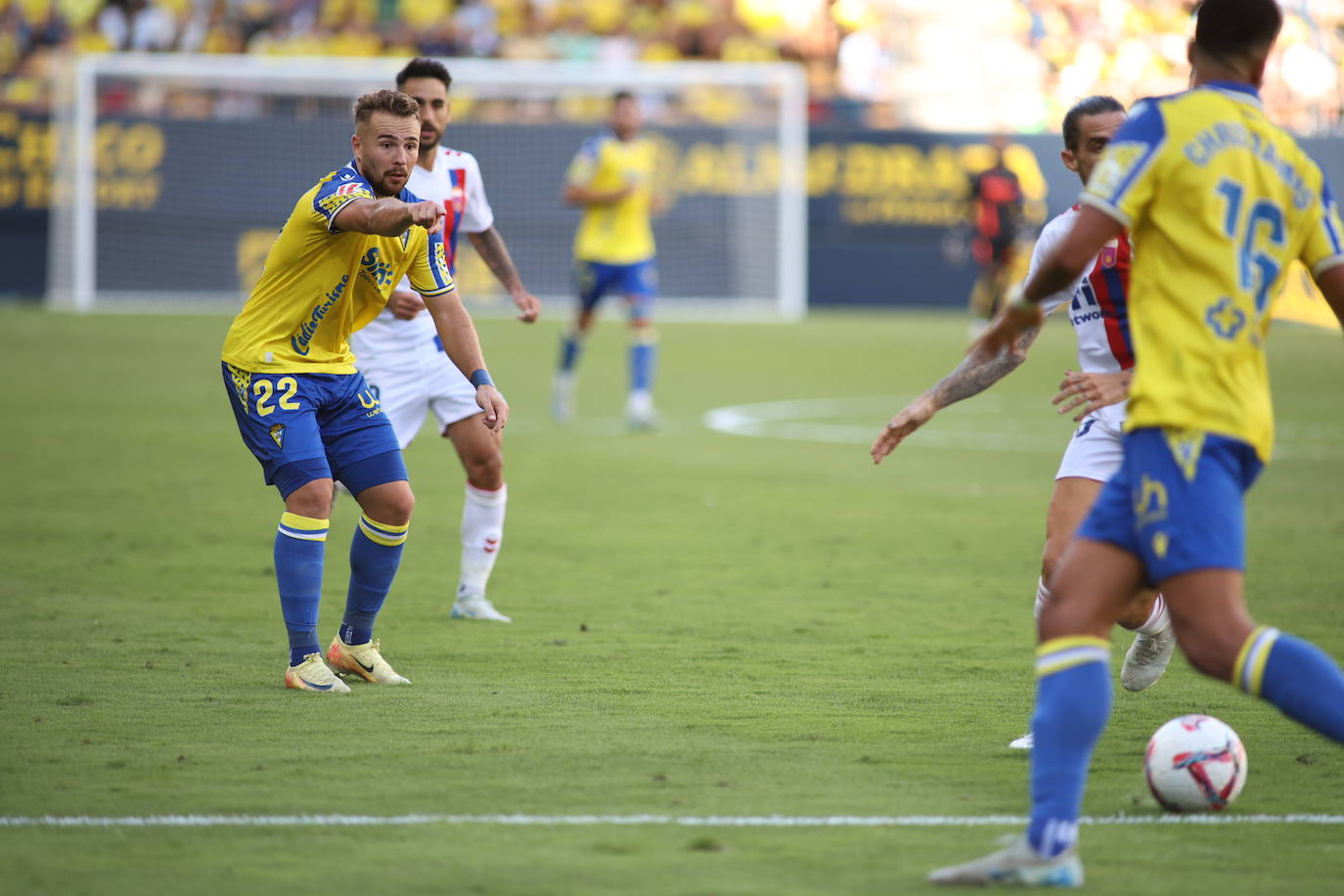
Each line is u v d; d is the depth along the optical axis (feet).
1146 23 342.23
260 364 62.03
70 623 76.13
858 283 322.96
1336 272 42.91
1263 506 122.62
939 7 351.05
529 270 312.50
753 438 161.38
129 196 298.56
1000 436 167.12
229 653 69.92
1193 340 40.91
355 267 61.98
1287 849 44.14
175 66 293.43
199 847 43.11
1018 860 40.24
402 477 64.28
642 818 46.34
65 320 271.90
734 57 344.28
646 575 92.58
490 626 77.92
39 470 130.21
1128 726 59.62
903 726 58.49
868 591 88.48
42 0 330.54
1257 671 39.88
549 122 310.86
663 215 315.78
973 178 285.84
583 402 192.24
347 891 39.65
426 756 53.01
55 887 39.78
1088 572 41.63
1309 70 316.40
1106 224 41.47
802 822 46.21
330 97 306.55
